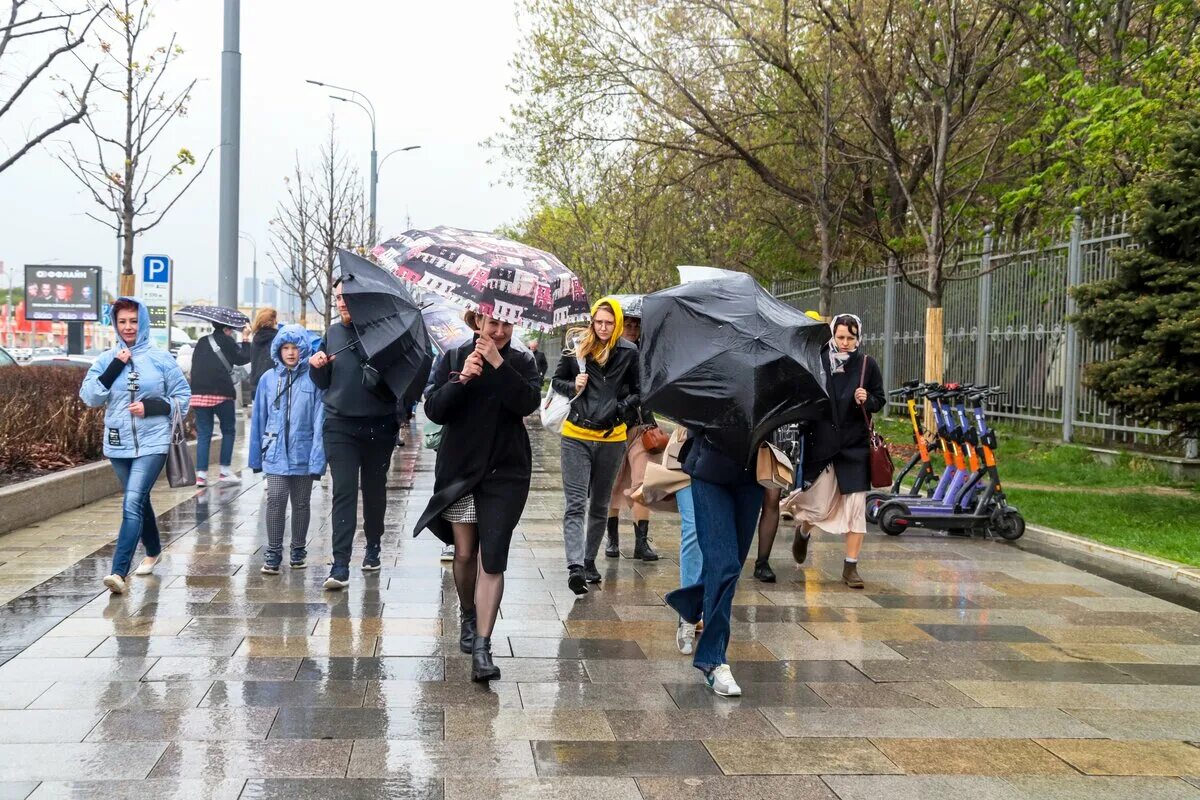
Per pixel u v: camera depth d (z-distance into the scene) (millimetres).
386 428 7367
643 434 8078
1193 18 17047
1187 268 10273
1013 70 17141
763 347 5070
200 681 5164
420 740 4473
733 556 5246
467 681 5297
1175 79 16172
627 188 21609
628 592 7371
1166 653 6141
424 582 7465
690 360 5102
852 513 7637
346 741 4430
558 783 4070
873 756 4449
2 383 12398
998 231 17422
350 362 7125
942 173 14203
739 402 4973
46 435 11852
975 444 9938
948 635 6457
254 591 7082
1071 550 9406
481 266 4859
